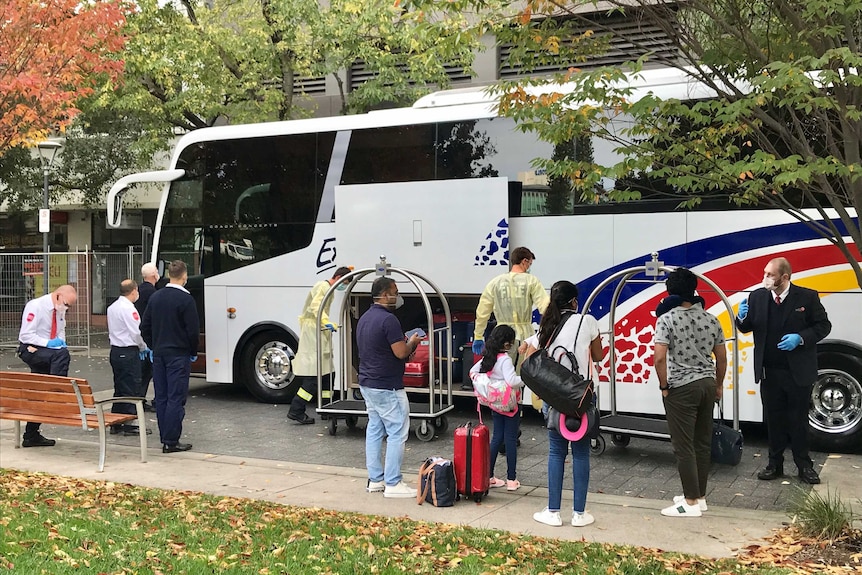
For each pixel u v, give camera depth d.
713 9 5.69
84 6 10.63
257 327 11.95
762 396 7.59
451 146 10.46
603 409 9.57
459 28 6.49
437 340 10.70
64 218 25.50
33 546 5.36
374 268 10.16
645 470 8.02
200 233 12.34
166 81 16.30
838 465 8.11
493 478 7.31
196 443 9.38
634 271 8.27
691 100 7.69
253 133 11.95
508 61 6.55
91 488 7.16
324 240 11.40
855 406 8.56
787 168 5.04
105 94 15.71
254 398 12.60
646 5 5.77
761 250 8.80
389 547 5.47
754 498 6.97
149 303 8.92
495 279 8.59
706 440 6.42
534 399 7.52
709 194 7.78
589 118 6.11
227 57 16.94
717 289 7.93
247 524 6.01
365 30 16.09
